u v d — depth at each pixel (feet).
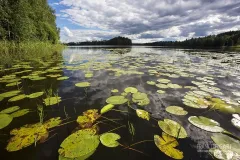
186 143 3.15
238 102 5.32
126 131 3.56
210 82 7.98
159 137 3.31
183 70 11.52
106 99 5.46
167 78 8.86
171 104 5.18
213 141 3.23
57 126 3.66
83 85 7.04
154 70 11.40
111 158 2.70
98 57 21.88
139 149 2.95
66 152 2.71
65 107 4.74
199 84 7.50
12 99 5.21
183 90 6.63
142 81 8.07
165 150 2.92
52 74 9.46
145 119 4.14
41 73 9.61
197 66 13.62
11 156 2.70
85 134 3.26
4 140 3.08
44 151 2.82
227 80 8.47
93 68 11.86
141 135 3.42
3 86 6.76
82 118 4.04
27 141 3.07
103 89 6.63
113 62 15.93
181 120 4.10
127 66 13.25
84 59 18.74
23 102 5.03
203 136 3.41
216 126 3.78
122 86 7.11
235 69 12.05
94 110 4.57
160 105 5.08
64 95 5.80
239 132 3.59
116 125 3.80
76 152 2.72
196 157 2.77
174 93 6.25
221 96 5.89
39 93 5.80
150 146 3.05
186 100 5.43
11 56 16.71
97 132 3.44
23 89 6.40
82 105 4.92
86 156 2.66
